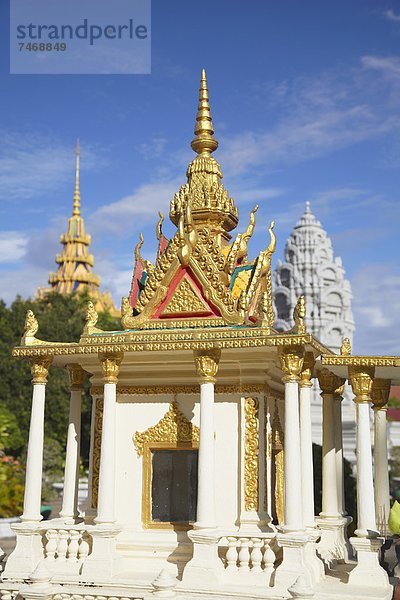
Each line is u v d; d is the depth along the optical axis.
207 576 14.47
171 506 16.73
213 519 14.93
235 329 15.53
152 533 16.50
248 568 14.88
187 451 16.89
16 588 15.52
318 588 14.90
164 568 15.77
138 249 18.41
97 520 15.72
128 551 16.33
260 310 17.45
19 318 58.75
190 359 16.69
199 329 15.86
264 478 16.22
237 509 16.11
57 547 16.17
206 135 18.80
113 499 15.88
